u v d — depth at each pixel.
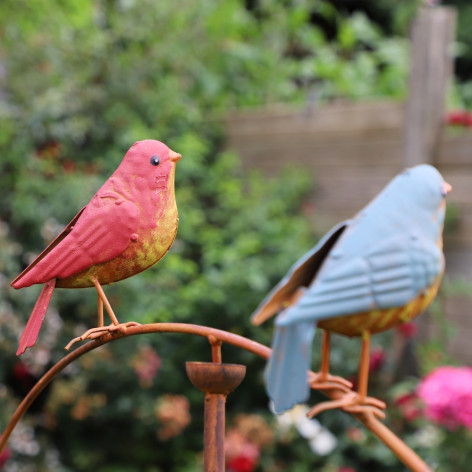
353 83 8.75
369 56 9.55
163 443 6.74
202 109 8.14
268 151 7.46
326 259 1.58
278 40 9.37
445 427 4.91
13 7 8.09
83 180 6.63
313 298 1.47
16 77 7.26
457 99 8.84
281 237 6.76
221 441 1.86
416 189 1.52
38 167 6.79
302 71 8.93
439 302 6.18
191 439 6.69
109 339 1.91
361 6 12.03
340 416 6.27
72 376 6.38
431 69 6.36
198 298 6.46
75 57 7.42
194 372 1.83
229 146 7.72
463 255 6.25
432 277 1.50
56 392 6.27
